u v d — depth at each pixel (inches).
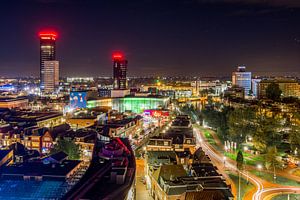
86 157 7682.1
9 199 4766.2
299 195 5541.3
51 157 6259.8
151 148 7367.1
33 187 5103.3
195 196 4195.4
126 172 4628.4
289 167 7126.0
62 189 5064.0
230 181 6205.7
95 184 4212.6
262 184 6082.7
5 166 5816.9
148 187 5890.8
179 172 5275.6
